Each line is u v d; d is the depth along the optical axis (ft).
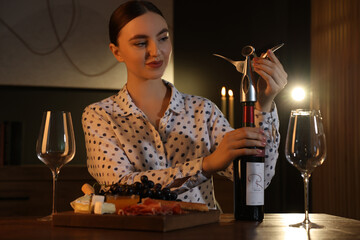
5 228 3.29
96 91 11.29
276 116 4.48
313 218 4.05
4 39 10.94
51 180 9.37
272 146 4.51
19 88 11.09
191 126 5.36
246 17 11.68
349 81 9.75
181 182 4.26
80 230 3.16
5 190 9.27
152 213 3.18
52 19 11.07
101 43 11.20
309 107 11.11
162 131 5.28
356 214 9.43
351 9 9.68
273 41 11.58
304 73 11.33
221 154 3.92
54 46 11.07
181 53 11.57
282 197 11.30
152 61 5.03
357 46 9.50
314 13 11.26
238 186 3.75
